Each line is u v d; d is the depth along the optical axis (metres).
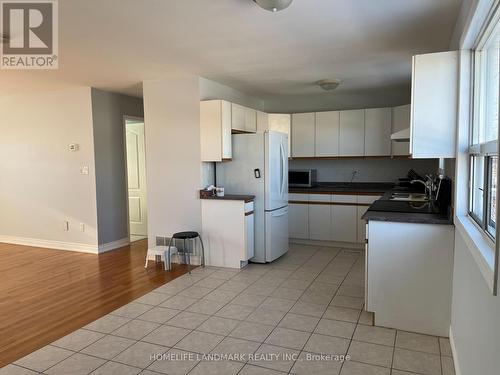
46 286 3.94
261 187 4.57
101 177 5.31
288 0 2.24
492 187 1.85
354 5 2.51
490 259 1.51
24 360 2.47
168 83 4.60
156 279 4.11
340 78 4.69
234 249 4.44
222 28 2.89
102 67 4.02
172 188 4.70
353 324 2.94
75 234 5.45
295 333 2.80
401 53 3.62
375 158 5.74
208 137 4.45
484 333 1.56
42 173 5.61
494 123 1.96
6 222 6.04
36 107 5.54
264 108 6.47
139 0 2.38
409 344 2.62
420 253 2.75
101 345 2.66
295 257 4.95
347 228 5.38
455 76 2.57
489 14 1.84
